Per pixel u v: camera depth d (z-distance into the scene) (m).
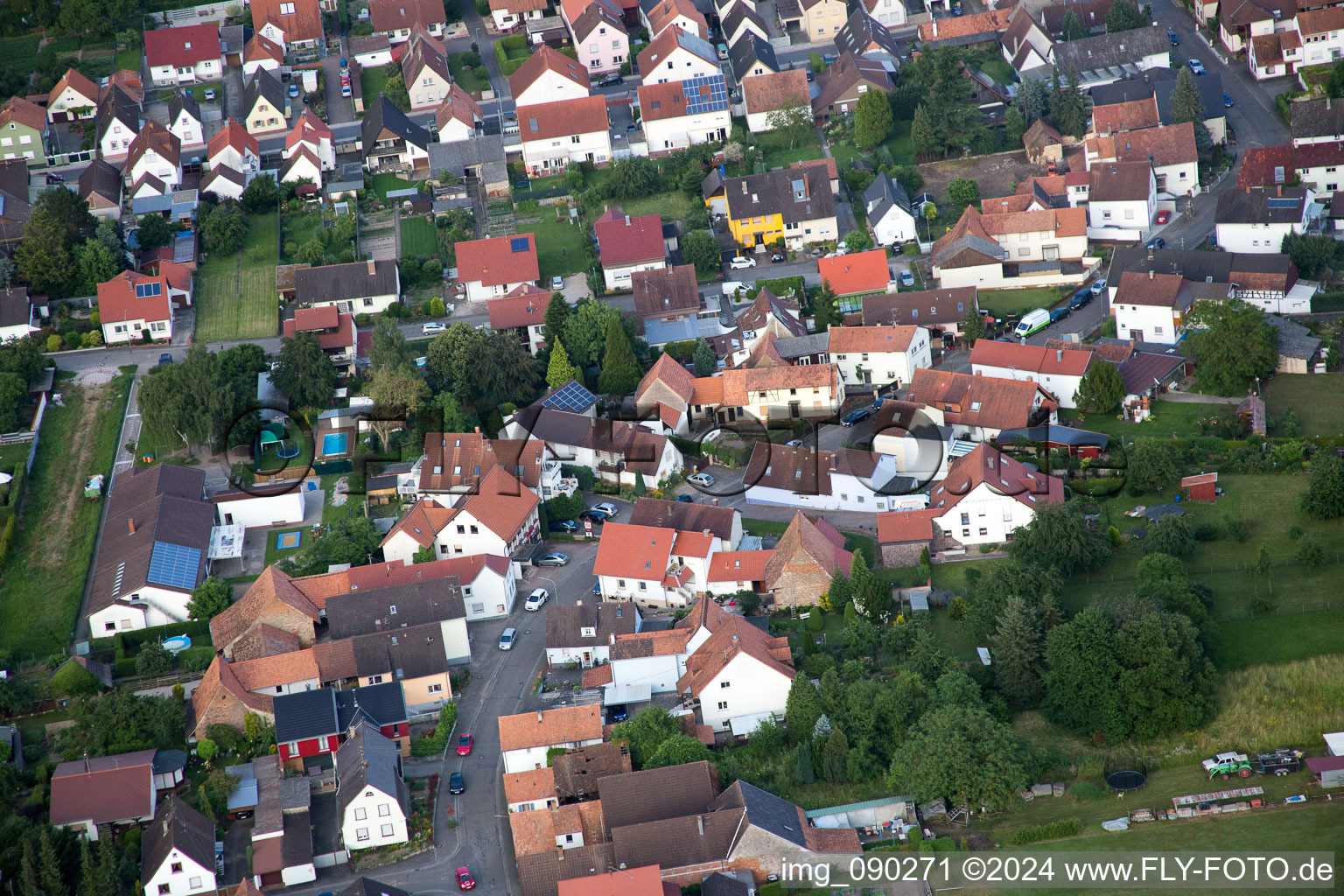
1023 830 169.75
